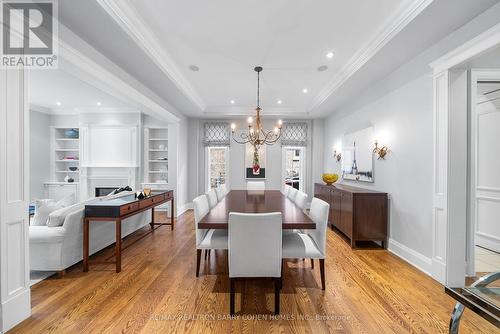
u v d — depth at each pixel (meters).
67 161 6.06
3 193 1.55
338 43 2.65
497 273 1.34
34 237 2.28
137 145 5.73
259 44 2.68
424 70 2.56
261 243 1.79
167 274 2.47
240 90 4.40
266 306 1.92
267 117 6.02
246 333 1.60
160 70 3.02
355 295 2.08
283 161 6.21
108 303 1.93
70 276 2.41
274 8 2.05
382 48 2.49
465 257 2.28
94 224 2.80
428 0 1.78
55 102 5.20
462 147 2.23
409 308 1.89
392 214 3.16
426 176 2.54
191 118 6.18
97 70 2.50
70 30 2.12
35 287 2.18
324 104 4.75
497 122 2.96
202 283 2.29
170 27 2.35
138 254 3.04
